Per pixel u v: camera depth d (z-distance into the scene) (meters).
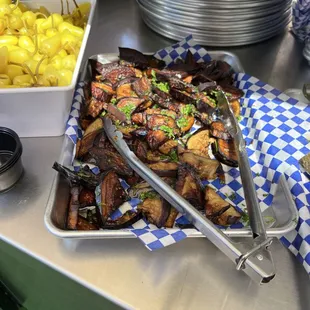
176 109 0.94
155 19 1.21
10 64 0.95
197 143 0.88
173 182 0.78
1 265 0.82
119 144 0.80
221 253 0.69
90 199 0.76
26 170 0.84
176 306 0.62
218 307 0.62
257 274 0.57
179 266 0.68
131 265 0.68
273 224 0.73
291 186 0.75
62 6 1.14
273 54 1.17
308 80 1.09
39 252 0.70
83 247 0.70
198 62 1.08
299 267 0.67
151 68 1.03
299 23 1.15
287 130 0.87
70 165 0.83
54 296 0.76
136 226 0.72
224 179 0.82
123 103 0.92
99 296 0.65
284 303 0.63
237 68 1.06
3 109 0.84
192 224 0.68
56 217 0.71
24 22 1.03
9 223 0.75
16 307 0.93
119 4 1.39
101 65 1.03
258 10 1.11
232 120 0.87
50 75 0.88
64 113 0.87
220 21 1.12
